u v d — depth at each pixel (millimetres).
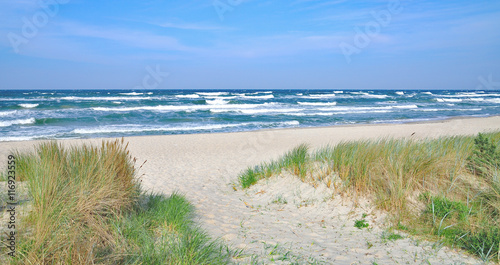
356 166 5984
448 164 5582
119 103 37500
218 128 22797
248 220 5309
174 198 5602
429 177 5336
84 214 3547
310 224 5008
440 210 4516
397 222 4609
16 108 31453
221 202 6492
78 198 3676
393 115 33000
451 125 22516
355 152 6461
